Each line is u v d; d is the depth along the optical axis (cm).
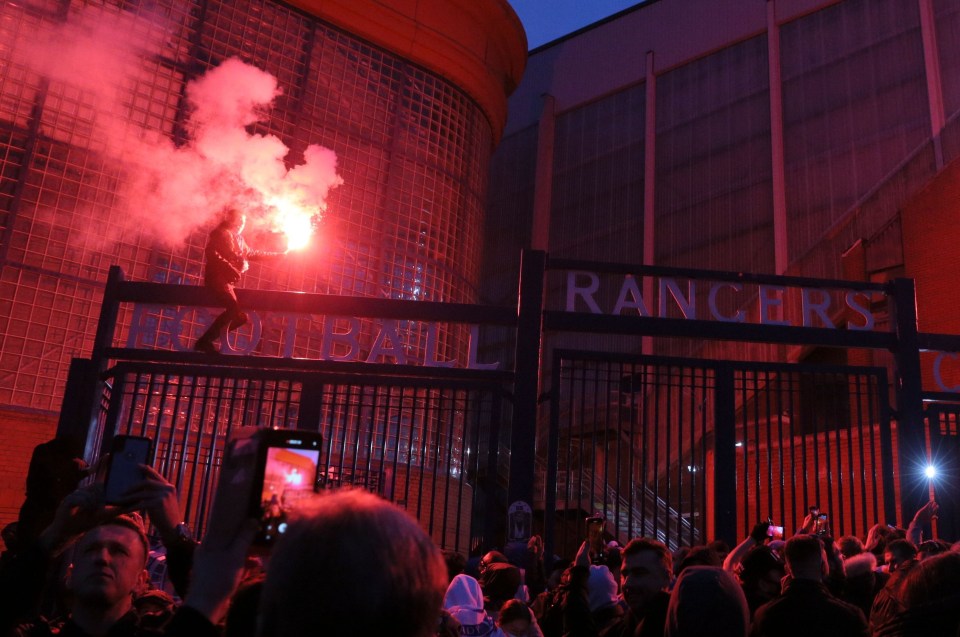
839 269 2161
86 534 241
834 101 2492
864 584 493
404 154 1720
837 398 916
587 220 3005
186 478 1227
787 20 2669
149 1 1462
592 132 3117
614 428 2300
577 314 931
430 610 106
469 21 1897
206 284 909
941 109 2222
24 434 1200
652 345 2597
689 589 244
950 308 1745
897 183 2145
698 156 2791
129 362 909
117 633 233
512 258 3114
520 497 849
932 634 273
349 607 99
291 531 106
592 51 3228
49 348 1253
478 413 889
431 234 1720
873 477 883
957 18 2275
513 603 438
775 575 405
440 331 1653
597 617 442
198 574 131
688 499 2088
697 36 2912
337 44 1686
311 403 891
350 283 1563
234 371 901
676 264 2725
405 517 110
